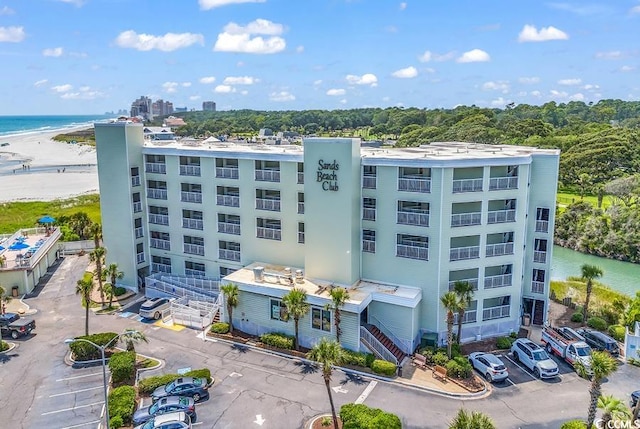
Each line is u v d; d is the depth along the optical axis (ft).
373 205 141.90
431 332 138.41
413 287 139.23
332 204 139.33
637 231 256.52
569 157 412.77
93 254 176.55
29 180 500.74
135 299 174.09
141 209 181.27
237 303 142.00
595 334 136.67
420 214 135.03
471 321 140.67
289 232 157.58
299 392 114.42
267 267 159.02
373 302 136.46
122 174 174.50
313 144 139.13
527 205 144.97
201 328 149.48
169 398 105.60
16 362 130.21
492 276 141.79
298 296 127.85
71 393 115.03
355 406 100.78
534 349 126.21
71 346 129.80
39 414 106.63
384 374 120.78
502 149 175.52
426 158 133.39
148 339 142.61
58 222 261.44
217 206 168.35
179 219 177.27
